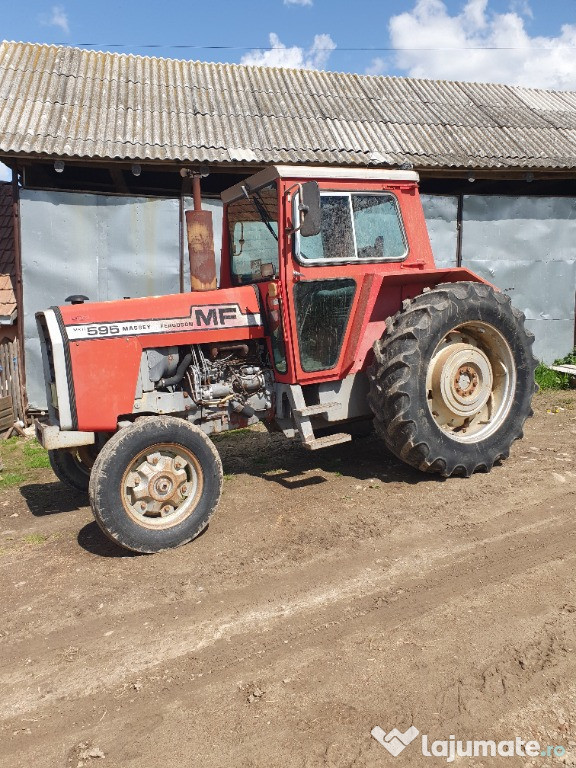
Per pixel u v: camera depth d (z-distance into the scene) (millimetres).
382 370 4328
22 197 7398
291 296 4238
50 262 7590
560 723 2102
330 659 2535
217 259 8133
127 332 3971
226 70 10227
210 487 3855
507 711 2172
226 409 4434
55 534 4137
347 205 4473
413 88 11008
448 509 4043
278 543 3705
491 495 4246
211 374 4348
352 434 5801
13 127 7387
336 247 4422
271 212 4410
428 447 4371
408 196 4801
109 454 3551
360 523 3910
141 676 2516
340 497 4406
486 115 10297
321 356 4457
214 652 2646
